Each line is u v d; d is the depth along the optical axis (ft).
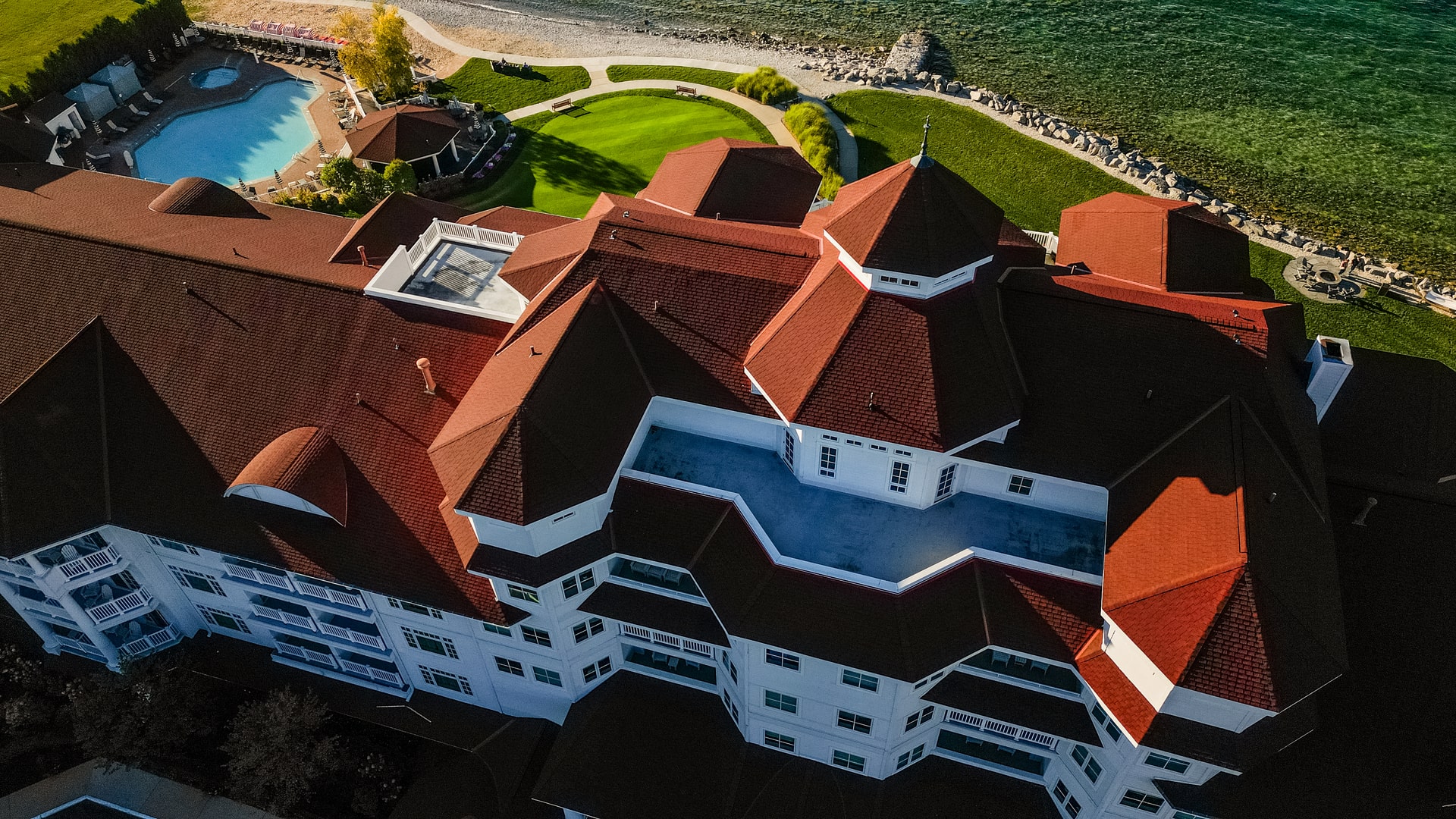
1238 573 102.94
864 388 119.85
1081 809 127.75
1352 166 265.95
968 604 117.91
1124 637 108.47
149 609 153.48
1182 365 123.54
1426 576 120.88
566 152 262.88
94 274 152.76
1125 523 115.96
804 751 138.62
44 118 255.91
